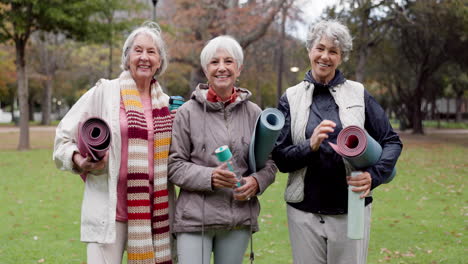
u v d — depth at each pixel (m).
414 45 28.03
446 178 10.23
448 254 4.93
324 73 2.72
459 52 24.94
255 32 22.70
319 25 2.74
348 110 2.70
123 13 21.38
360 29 20.72
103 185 2.64
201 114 2.73
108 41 16.59
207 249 2.70
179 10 23.11
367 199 2.71
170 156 2.71
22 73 16.50
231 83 2.71
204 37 23.30
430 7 20.50
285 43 26.86
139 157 2.66
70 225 6.14
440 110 61.44
